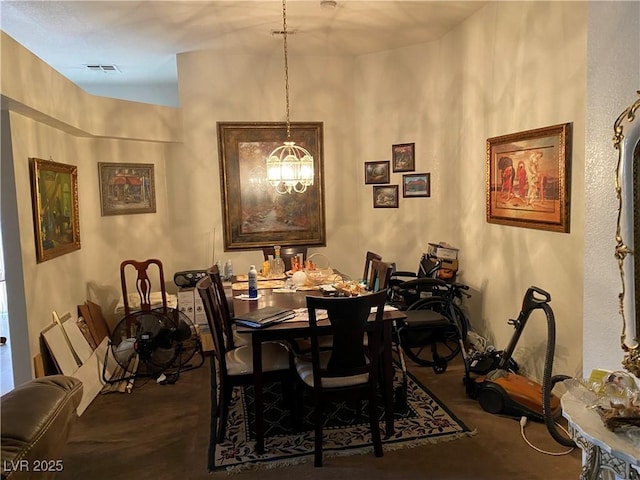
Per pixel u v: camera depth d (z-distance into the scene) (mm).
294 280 3693
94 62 5492
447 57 4734
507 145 3736
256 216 5414
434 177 5066
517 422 2945
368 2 3885
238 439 2830
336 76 5434
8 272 3170
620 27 1699
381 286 3537
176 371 4000
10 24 4188
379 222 5484
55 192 3730
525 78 3506
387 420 2807
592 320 1871
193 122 5230
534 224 3428
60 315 3785
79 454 2715
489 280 4137
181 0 3723
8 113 3092
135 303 4609
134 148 4977
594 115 1831
